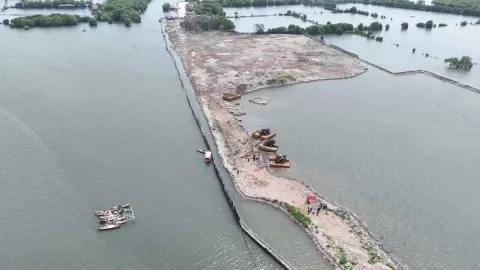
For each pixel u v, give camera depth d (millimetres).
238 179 114875
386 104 167000
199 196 108688
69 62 191875
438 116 158375
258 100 164875
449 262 91812
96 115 145000
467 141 141125
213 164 121812
